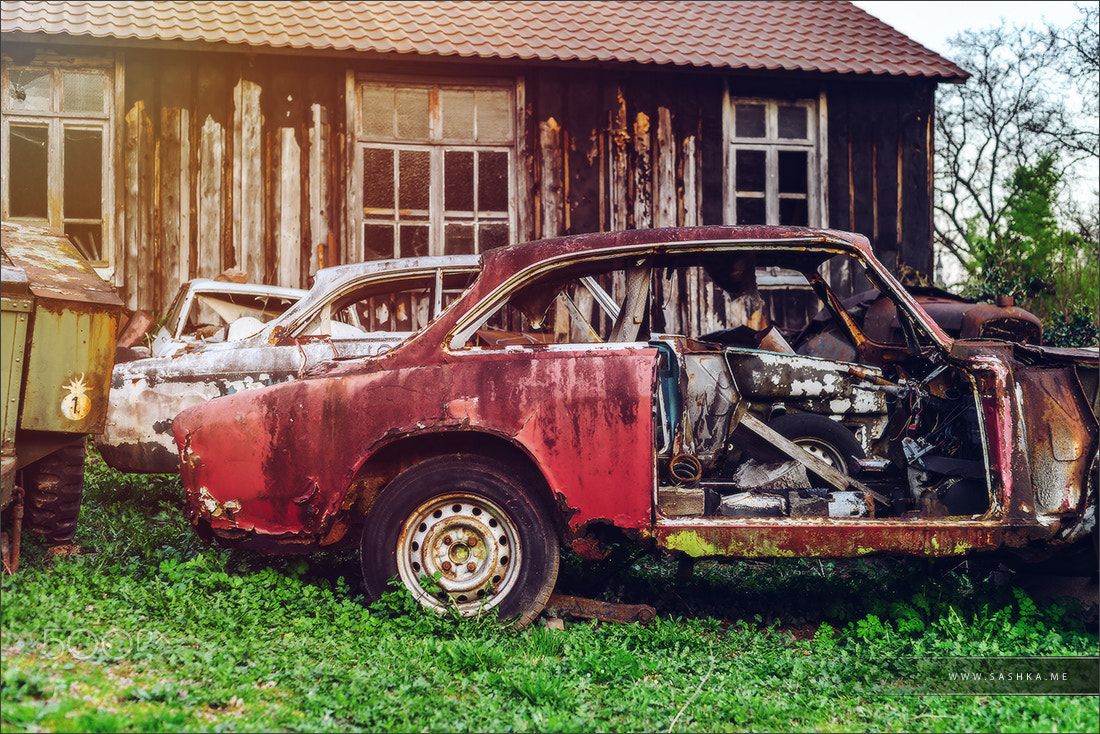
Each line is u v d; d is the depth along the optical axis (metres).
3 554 4.30
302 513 4.46
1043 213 18.12
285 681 3.65
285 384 4.59
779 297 11.99
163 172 11.05
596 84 11.98
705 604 5.11
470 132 11.85
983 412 4.68
